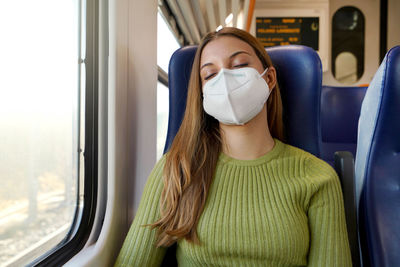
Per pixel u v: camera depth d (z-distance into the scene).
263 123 0.93
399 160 0.89
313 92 1.07
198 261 0.83
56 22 0.95
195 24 3.23
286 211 0.80
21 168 0.81
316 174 0.87
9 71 0.76
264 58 0.96
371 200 0.89
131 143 1.24
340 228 0.82
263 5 4.82
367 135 0.96
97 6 1.11
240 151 0.91
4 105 0.75
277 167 0.88
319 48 4.75
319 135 1.09
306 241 0.81
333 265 0.78
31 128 0.85
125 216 1.19
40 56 0.87
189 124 0.96
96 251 0.97
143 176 1.36
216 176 0.89
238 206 0.83
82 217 1.06
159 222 0.85
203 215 0.83
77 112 1.08
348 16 4.91
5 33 0.74
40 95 0.88
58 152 0.97
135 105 1.27
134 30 1.25
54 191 0.95
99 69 1.12
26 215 0.83
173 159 0.90
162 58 2.59
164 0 2.54
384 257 0.83
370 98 0.95
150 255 0.88
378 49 4.90
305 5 4.76
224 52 0.89
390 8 4.86
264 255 0.78
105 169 1.15
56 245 0.96
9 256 0.77
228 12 3.54
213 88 0.87
